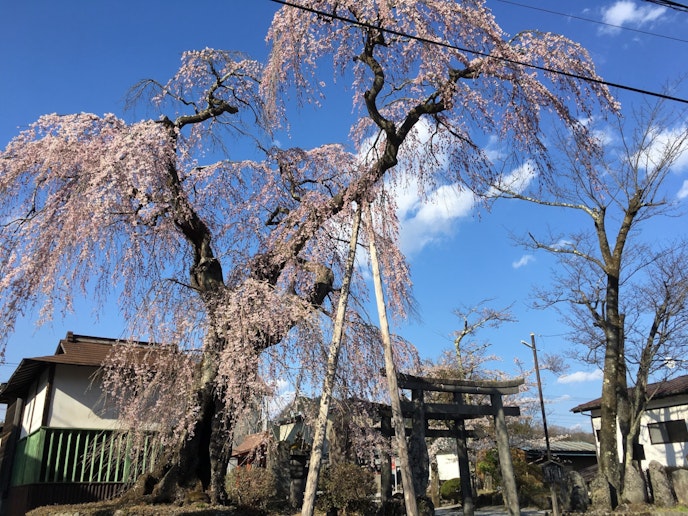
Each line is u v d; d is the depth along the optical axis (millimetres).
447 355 25266
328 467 11930
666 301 16531
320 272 11453
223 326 9750
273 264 11398
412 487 8477
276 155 12883
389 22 10102
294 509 11180
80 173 9508
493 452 25906
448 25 10008
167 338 10188
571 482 14297
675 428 20266
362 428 10648
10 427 20516
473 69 10445
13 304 8734
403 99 12031
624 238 16516
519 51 10578
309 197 11891
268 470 11414
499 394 12578
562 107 10570
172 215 10648
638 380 16641
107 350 16156
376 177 11617
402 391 12703
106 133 10086
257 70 12523
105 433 13523
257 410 9188
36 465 13641
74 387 14492
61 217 9188
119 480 14023
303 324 9727
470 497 12156
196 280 11281
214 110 12156
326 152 13195
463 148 12188
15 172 9430
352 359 10477
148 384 10578
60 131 9766
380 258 11742
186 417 9859
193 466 10250
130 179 9273
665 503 13602
